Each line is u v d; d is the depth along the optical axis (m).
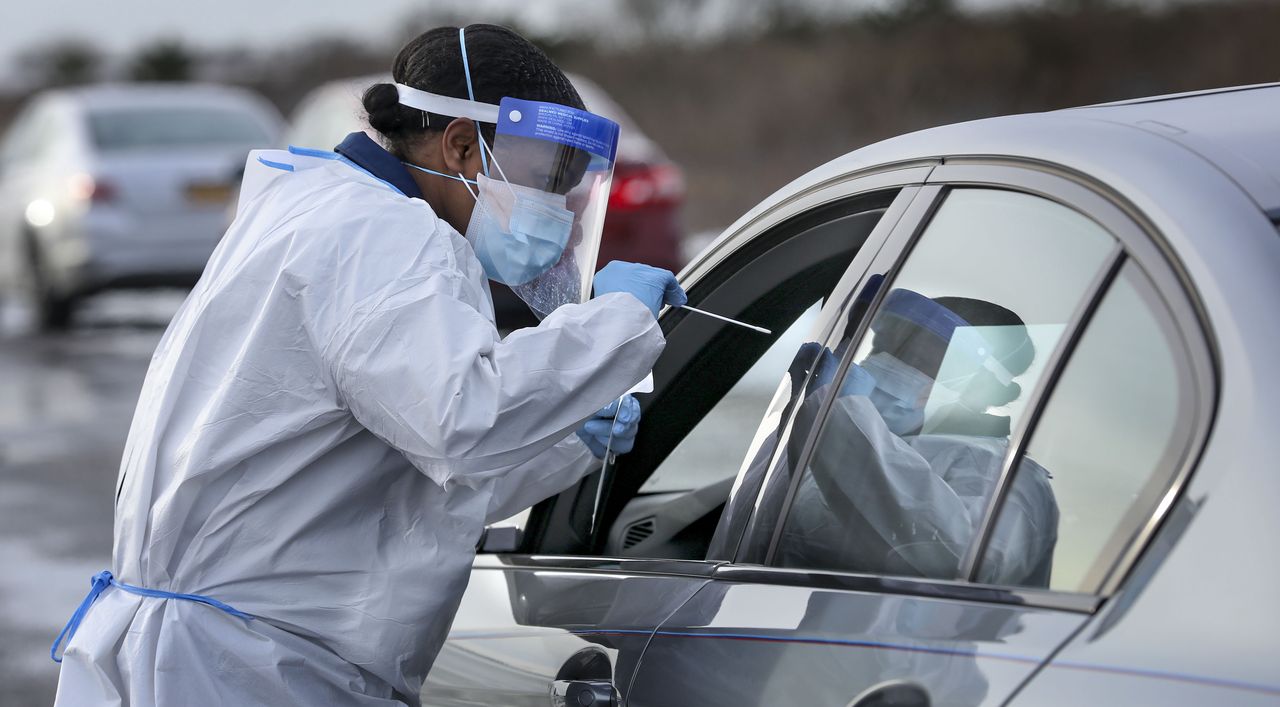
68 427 21.12
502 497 5.71
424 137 5.21
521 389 4.50
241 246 4.95
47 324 30.27
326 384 4.65
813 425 4.79
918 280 4.66
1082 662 3.48
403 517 4.94
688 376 6.12
